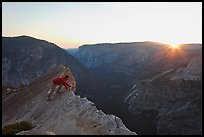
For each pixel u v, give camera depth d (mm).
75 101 22141
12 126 18781
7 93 53562
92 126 17453
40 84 44500
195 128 116500
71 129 17812
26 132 12984
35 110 26641
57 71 48438
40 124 21609
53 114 22469
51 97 26234
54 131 18141
